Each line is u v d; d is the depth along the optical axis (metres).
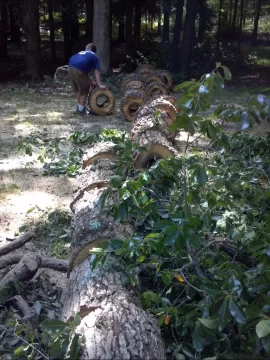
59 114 6.70
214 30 15.70
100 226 2.22
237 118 1.83
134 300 1.84
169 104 4.85
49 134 5.47
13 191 3.67
